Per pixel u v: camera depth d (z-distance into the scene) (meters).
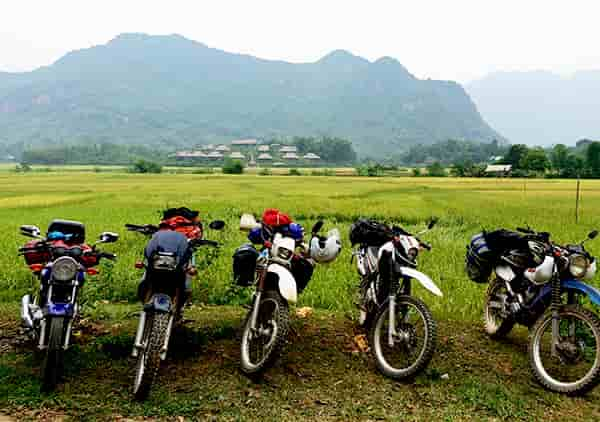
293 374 4.83
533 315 5.29
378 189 47.81
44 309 4.37
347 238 14.03
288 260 4.91
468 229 17.91
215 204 27.30
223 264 9.01
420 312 4.77
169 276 4.50
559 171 99.69
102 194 37.69
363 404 4.31
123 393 4.34
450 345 5.74
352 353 5.39
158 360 4.10
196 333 5.66
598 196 37.59
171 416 4.01
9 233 13.53
